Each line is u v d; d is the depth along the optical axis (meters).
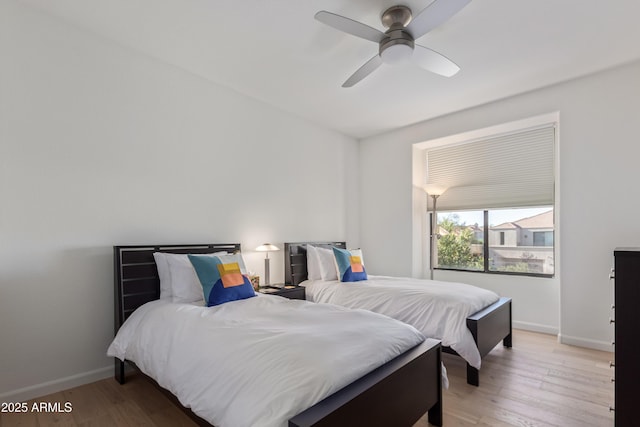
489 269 4.14
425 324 2.57
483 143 4.20
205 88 3.18
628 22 2.29
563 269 3.24
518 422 1.88
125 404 2.09
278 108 3.88
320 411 1.17
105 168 2.53
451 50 2.65
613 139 3.01
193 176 3.06
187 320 1.96
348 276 3.46
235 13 2.23
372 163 4.95
